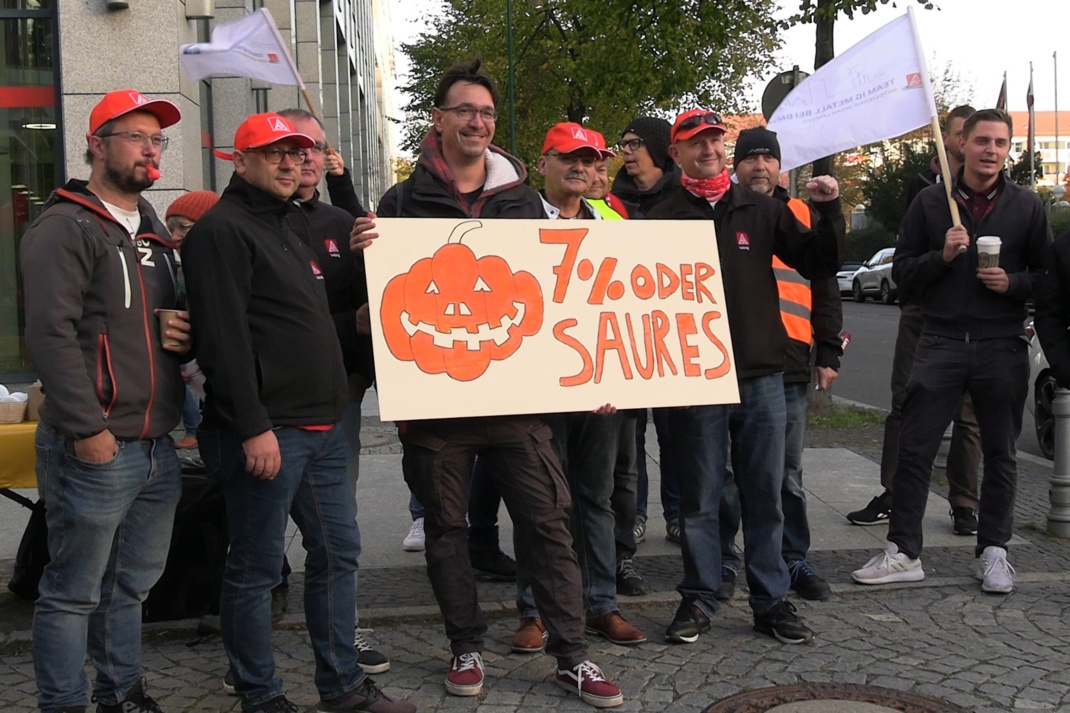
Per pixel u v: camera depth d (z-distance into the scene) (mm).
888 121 4918
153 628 4574
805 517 4961
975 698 3766
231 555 3564
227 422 3361
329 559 3662
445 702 3820
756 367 4293
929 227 5141
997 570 4926
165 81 9805
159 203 9922
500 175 4156
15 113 10133
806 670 4055
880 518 6180
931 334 5094
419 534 5777
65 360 3104
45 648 3287
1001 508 5008
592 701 3750
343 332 4199
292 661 4242
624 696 3844
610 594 4410
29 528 4930
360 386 4395
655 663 4156
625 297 4129
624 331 4102
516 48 21188
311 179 4141
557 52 19969
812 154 5059
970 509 5891
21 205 10281
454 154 4070
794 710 3682
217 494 4547
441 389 3824
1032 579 5109
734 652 4258
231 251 3350
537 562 3900
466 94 3945
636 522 5859
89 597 3332
